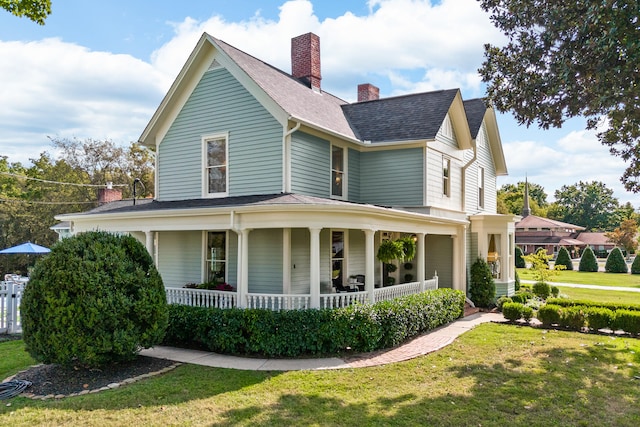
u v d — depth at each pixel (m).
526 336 11.30
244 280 10.07
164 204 12.97
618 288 25.88
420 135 14.23
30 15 8.30
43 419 5.60
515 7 8.84
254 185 12.16
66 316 7.03
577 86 8.33
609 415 5.97
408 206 14.45
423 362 8.64
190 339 9.88
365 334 9.27
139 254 8.15
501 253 17.72
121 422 5.51
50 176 37.06
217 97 12.96
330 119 13.96
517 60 9.34
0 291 11.31
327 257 12.71
